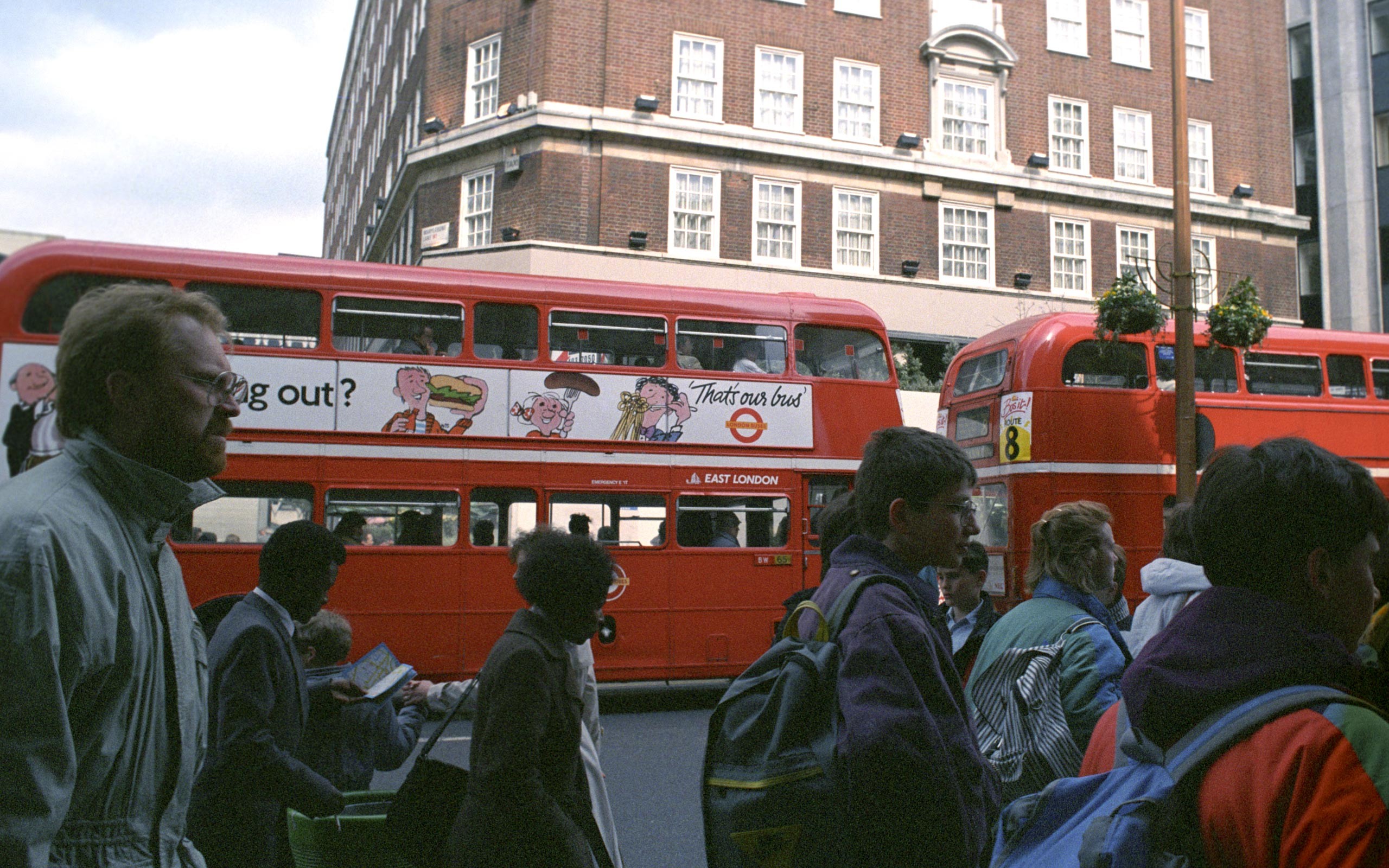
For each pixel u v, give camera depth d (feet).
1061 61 81.46
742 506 37.35
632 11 70.54
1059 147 80.64
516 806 9.37
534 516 35.22
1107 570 11.60
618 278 67.77
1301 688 4.80
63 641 5.70
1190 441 37.14
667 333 37.27
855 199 74.23
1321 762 4.43
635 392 36.58
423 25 96.02
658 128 69.41
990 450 44.62
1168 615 12.37
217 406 6.88
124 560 6.21
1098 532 11.55
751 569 37.06
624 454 36.19
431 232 72.90
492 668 9.96
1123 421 43.50
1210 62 86.63
